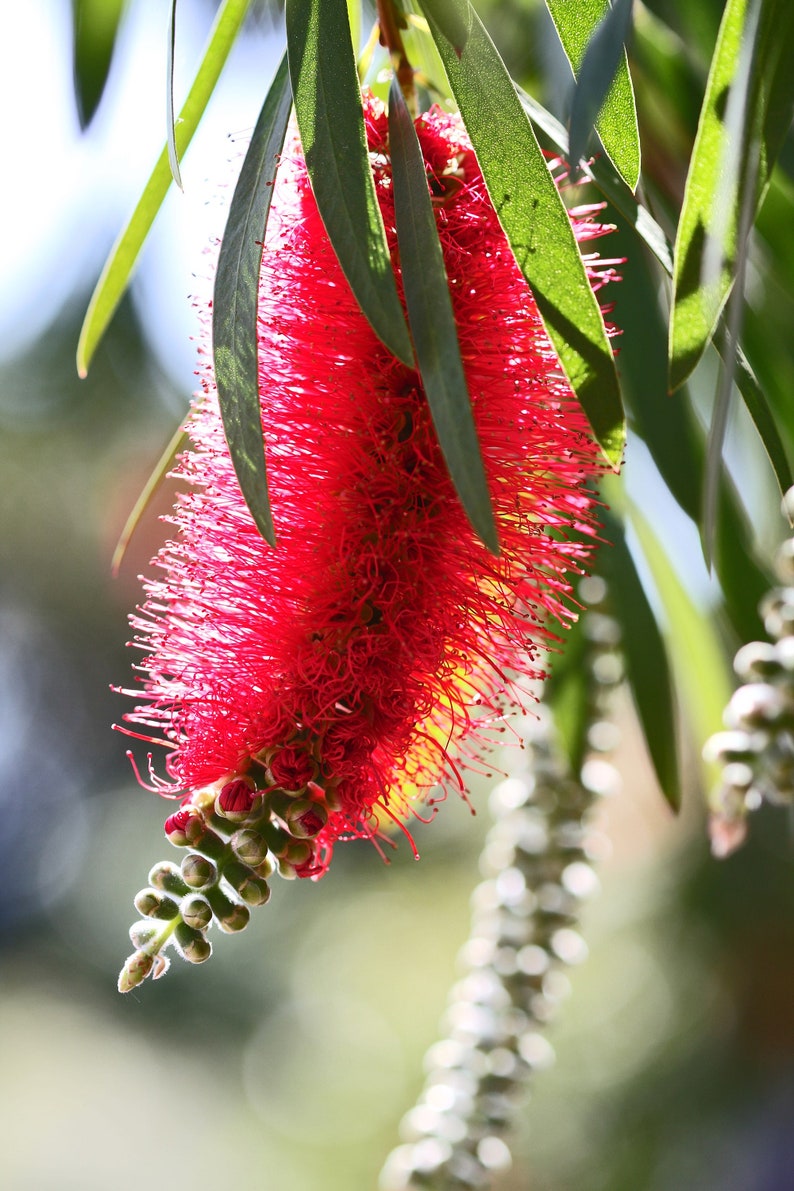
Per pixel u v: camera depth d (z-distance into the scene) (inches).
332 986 88.8
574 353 20.0
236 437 19.7
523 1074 25.2
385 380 20.5
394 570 20.5
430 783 21.3
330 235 19.8
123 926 98.0
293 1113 84.0
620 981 61.7
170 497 43.0
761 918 56.5
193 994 94.0
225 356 19.8
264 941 94.3
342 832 20.6
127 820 103.0
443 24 20.2
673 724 24.4
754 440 27.5
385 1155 77.1
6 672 98.5
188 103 22.3
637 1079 60.4
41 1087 85.6
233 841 19.7
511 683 21.0
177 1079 88.7
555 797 25.3
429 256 19.6
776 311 24.4
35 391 61.9
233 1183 77.7
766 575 24.4
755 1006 58.4
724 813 22.2
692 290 20.1
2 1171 75.9
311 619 20.4
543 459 20.9
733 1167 57.3
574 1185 58.8
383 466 20.5
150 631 20.8
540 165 20.0
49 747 104.6
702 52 24.5
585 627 24.9
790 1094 57.4
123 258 22.9
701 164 20.1
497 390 20.6
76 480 71.1
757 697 22.1
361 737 20.3
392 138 20.0
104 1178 77.2
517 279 20.5
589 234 21.0
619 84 20.2
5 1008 95.4
